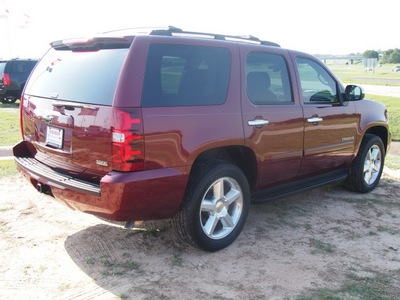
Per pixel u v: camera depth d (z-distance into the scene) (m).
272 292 3.00
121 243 3.77
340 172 5.25
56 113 3.42
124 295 2.93
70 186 3.19
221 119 3.50
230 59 3.72
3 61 17.09
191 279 3.17
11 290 2.97
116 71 3.08
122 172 2.98
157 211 3.23
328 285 3.12
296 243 3.88
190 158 3.27
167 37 3.31
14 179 5.54
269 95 4.03
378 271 3.37
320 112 4.50
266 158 3.95
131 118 2.94
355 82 33.94
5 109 15.29
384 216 4.66
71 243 3.74
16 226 4.07
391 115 14.29
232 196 3.72
